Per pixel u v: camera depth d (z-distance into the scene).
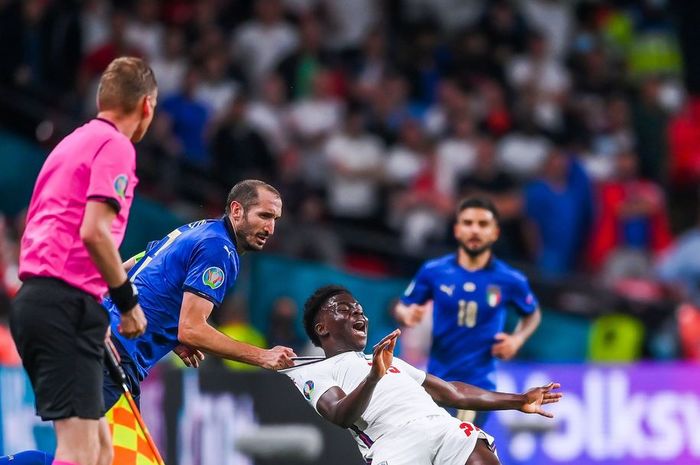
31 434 33.81
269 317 41.72
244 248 22.86
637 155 58.41
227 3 54.94
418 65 56.06
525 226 50.19
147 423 34.44
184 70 51.25
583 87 59.81
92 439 18.97
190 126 48.88
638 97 60.28
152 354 22.55
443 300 28.45
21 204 42.22
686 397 38.72
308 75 53.06
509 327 39.72
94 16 51.03
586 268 52.16
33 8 47.75
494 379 28.73
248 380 34.72
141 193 44.22
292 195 47.81
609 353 44.97
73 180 18.81
